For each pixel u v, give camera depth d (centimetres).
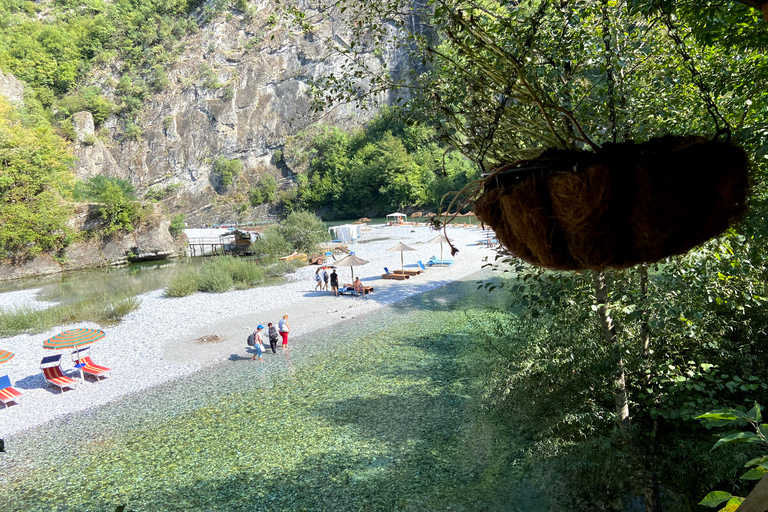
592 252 136
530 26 247
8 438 1002
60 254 3912
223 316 1947
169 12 10438
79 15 10656
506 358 709
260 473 814
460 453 814
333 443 894
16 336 1802
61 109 8550
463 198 196
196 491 775
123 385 1274
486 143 208
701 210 130
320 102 359
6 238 3575
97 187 5325
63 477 841
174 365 1408
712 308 485
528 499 659
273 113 9481
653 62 359
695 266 391
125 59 9838
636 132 326
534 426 645
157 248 4347
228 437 948
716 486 466
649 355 495
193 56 9819
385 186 7831
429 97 265
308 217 3606
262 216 8919
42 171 3903
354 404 1054
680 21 337
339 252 3581
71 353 1538
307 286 2475
